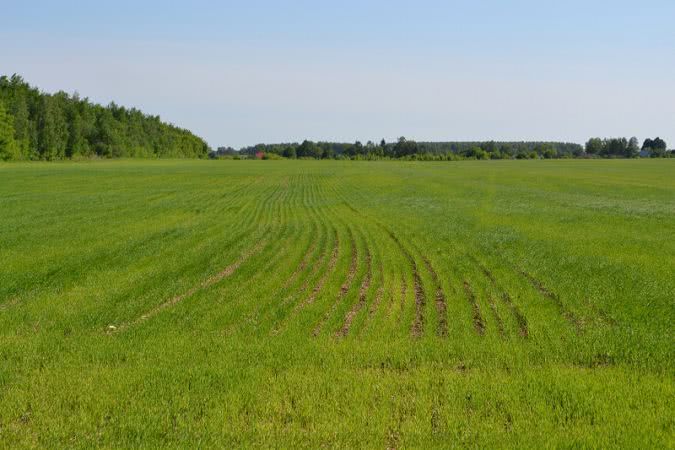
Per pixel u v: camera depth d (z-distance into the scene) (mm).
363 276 14938
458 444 6027
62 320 10805
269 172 85688
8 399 7141
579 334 9797
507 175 80188
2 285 13547
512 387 7422
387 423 6480
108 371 8070
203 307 11789
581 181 66688
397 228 24422
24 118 122500
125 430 6359
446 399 7082
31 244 19625
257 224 26453
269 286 13773
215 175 75750
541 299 12188
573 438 6117
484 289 13219
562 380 7641
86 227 24422
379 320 10773
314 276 14961
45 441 6141
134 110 186625
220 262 16797
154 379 7730
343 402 7004
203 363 8398
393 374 7996
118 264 16375
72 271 15320
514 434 6223
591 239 20953
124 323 10781
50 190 47094
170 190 49469
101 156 148500
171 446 6000
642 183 63375
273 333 10125
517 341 9453
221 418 6605
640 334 9734
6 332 10062
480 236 21688
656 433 6207
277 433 6277
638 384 7551
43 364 8445
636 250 18609
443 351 8859
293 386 7488
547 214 30406
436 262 16453
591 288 13148
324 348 9023
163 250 18734
